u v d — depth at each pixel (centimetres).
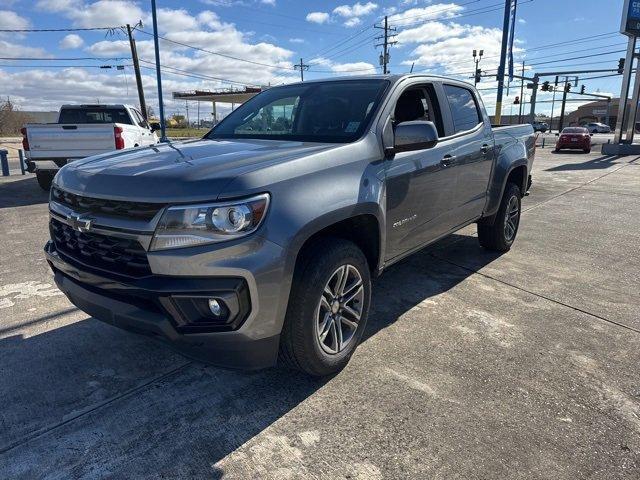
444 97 417
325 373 289
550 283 461
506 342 342
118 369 308
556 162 1947
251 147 303
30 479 218
